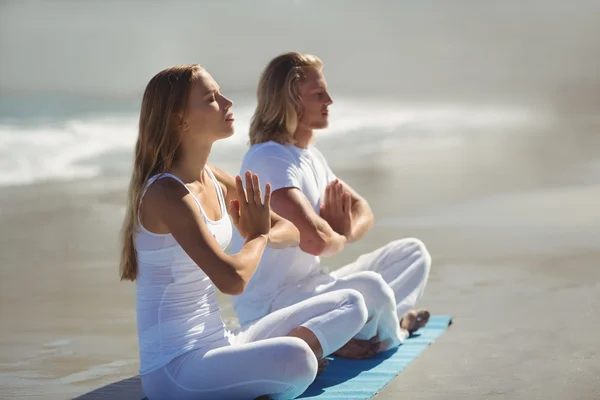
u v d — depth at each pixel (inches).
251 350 162.4
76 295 279.4
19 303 268.7
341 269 223.1
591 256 313.7
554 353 204.2
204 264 157.9
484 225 378.9
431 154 674.2
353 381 186.5
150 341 165.9
